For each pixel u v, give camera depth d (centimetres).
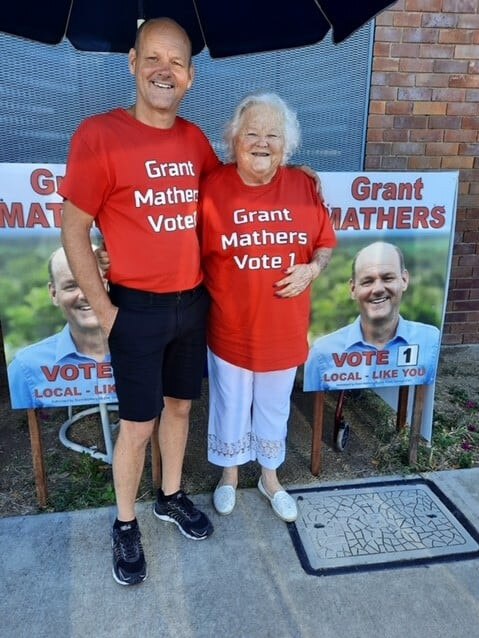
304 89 346
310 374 253
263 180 196
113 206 175
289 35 246
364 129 359
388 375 260
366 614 189
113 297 188
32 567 207
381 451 285
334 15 225
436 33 349
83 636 180
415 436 270
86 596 195
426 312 253
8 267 212
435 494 253
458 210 389
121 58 325
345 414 329
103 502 245
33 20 232
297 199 200
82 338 226
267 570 208
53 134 330
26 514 237
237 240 195
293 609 191
